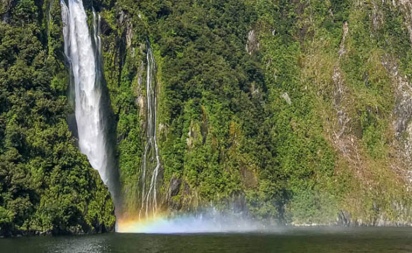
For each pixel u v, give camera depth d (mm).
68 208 110688
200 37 169500
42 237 104562
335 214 163250
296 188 164625
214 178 143750
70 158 115500
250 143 156250
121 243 96562
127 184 141875
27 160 112750
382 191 171875
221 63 166875
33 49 123312
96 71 145000
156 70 154500
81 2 145750
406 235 123312
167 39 159375
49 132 115812
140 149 145750
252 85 177375
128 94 149125
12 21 126188
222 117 153250
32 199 109062
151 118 150125
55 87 126938
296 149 171375
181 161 145500
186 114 150500
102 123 143250
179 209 140125
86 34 144750
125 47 153500
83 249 87438
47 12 133750
